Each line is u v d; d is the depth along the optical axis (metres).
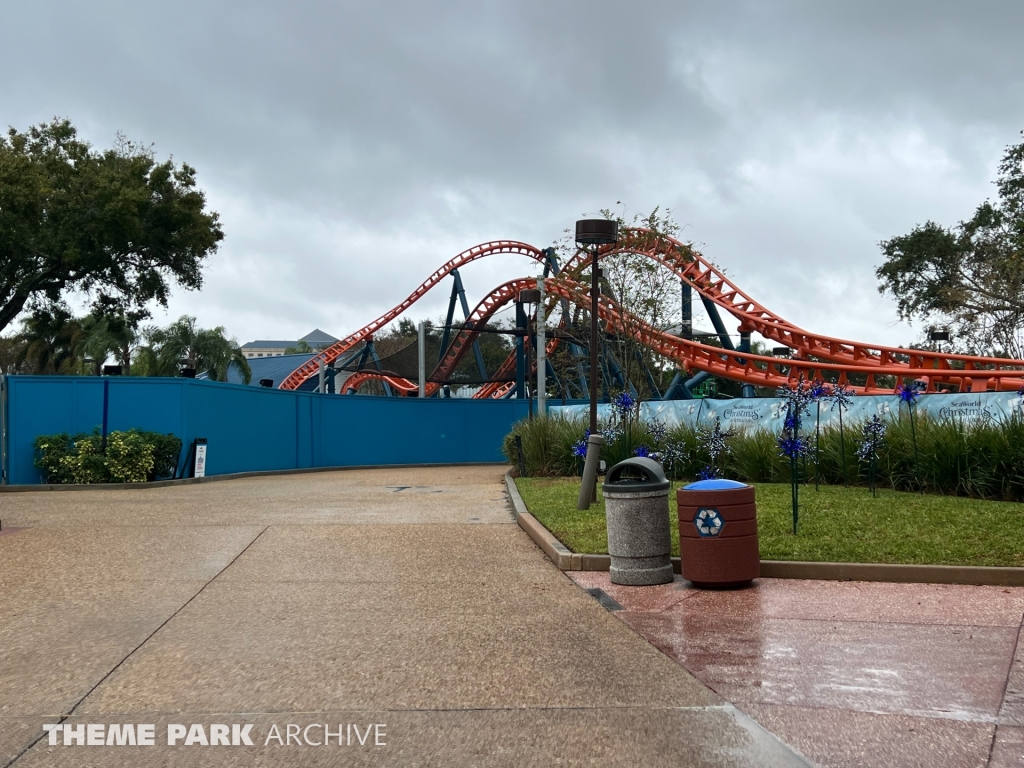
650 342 31.31
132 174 41.66
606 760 4.50
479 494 18.61
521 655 6.41
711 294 45.25
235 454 27.02
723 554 8.62
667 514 9.14
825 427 17.14
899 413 16.66
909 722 4.97
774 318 43.22
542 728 4.95
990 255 49.06
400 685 5.74
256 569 9.67
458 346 57.88
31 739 4.87
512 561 10.23
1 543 11.38
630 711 5.21
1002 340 45.22
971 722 4.95
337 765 4.50
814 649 6.49
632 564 8.93
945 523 10.99
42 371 61.28
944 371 33.62
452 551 10.88
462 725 5.02
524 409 39.50
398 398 36.22
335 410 34.03
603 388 36.34
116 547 11.05
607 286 30.41
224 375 58.75
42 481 22.20
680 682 5.74
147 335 57.22
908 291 54.72
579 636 6.93
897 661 6.13
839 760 4.48
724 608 7.88
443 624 7.31
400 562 10.12
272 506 16.03
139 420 23.38
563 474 21.58
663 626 7.25
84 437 22.16
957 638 6.68
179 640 6.82
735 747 4.65
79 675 5.97
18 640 6.81
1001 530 10.38
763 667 6.06
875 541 10.08
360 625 7.27
